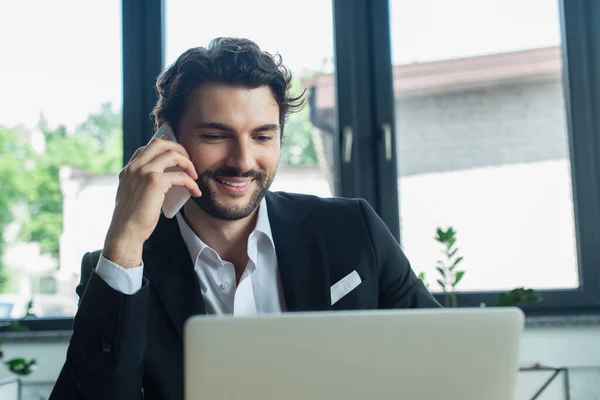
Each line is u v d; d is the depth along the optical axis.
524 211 2.64
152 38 2.67
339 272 1.45
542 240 2.63
